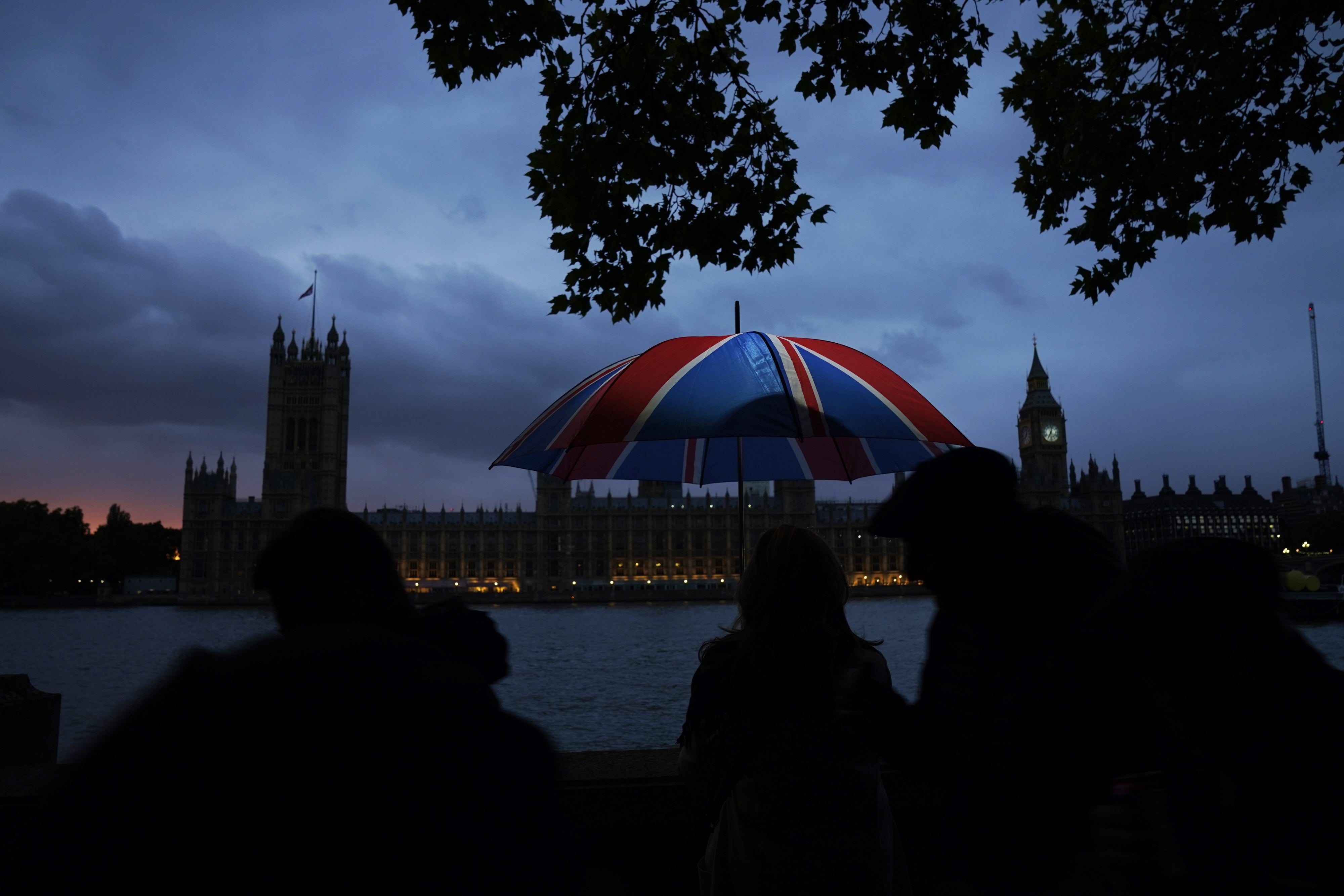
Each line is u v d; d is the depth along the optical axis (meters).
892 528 3.39
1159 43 10.15
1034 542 3.20
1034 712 2.69
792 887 3.83
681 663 63.81
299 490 194.00
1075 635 2.68
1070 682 2.63
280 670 1.67
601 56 9.15
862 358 5.82
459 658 2.06
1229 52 9.73
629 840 5.56
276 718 1.56
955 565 3.22
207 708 1.57
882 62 9.73
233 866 1.47
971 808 2.85
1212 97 9.79
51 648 84.44
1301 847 2.31
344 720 1.58
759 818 3.91
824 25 9.70
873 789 3.98
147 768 1.50
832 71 9.98
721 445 7.44
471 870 1.57
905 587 182.75
